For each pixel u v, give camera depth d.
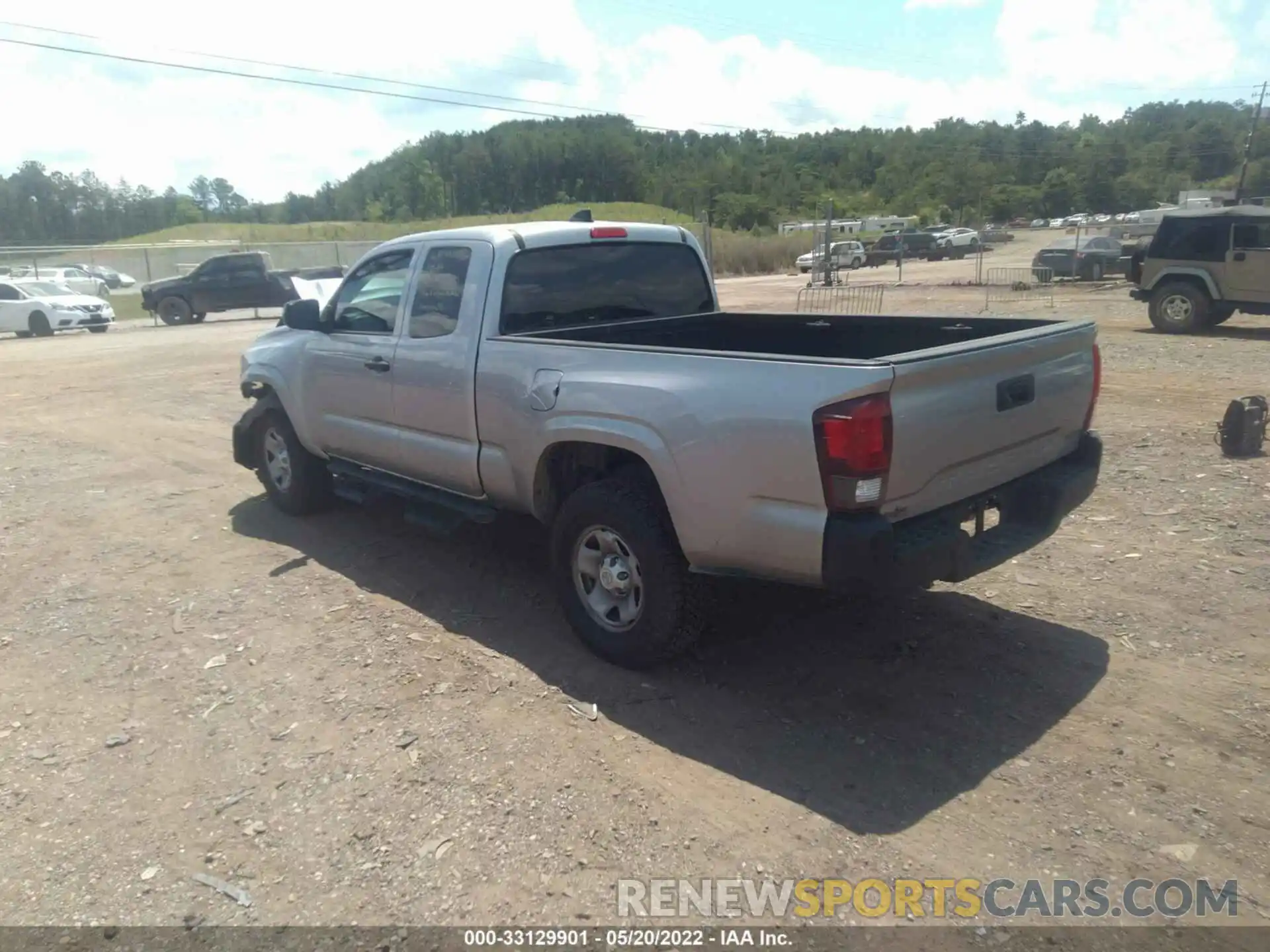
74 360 16.75
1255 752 3.51
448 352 4.92
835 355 5.32
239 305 25.33
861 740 3.67
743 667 4.27
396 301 5.38
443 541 6.07
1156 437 7.95
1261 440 7.29
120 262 45.75
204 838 3.18
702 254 5.93
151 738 3.81
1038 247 58.97
